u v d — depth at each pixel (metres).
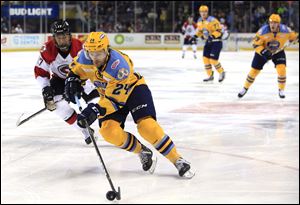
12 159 6.80
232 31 33.94
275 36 11.86
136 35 34.75
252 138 8.11
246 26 34.34
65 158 6.86
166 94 13.39
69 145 7.64
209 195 5.29
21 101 12.12
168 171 6.19
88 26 35.09
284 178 5.88
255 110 10.95
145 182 5.75
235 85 15.43
